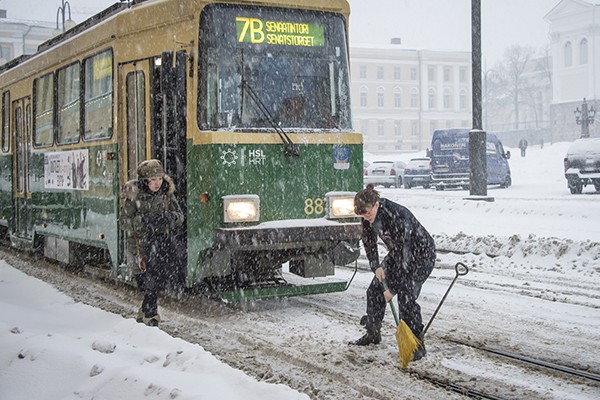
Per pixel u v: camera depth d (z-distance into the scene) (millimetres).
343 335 7723
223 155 8758
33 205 14188
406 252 6648
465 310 8742
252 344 7449
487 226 16078
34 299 10117
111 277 11227
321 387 5992
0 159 16484
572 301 9117
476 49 19875
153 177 7727
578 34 81812
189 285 9102
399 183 39469
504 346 7121
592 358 6688
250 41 9086
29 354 6480
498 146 32062
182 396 5227
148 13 9773
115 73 10375
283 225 8758
